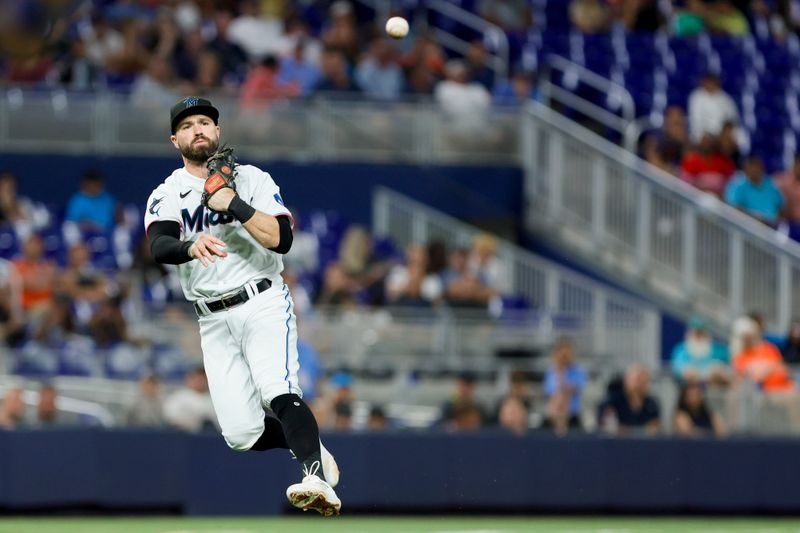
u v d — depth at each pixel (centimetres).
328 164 6750
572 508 4503
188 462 4328
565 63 7544
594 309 5969
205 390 4644
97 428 4284
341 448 4394
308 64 6975
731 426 4841
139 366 4747
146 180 6644
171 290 5612
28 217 6069
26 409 4569
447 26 7656
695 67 7788
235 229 2562
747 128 7506
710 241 6216
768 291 6109
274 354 2539
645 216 6400
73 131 6638
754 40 8062
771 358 5281
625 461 4541
